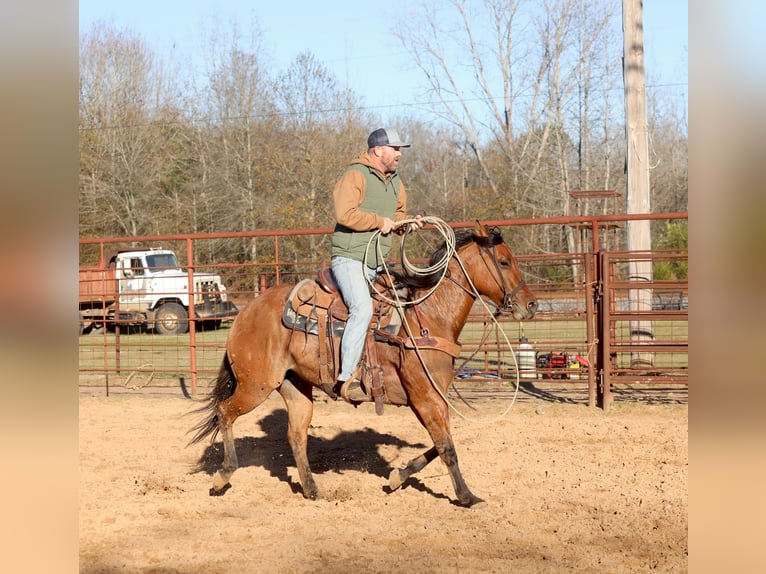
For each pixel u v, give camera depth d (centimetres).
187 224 2922
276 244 930
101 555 424
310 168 2878
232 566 406
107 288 1584
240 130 3073
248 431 786
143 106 3089
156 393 1043
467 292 525
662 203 3253
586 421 801
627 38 1065
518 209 2909
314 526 475
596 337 897
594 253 879
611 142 3247
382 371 514
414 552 424
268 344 534
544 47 3106
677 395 951
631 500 518
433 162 3828
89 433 787
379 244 523
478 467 618
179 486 578
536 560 408
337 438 746
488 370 1041
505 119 3209
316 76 3056
